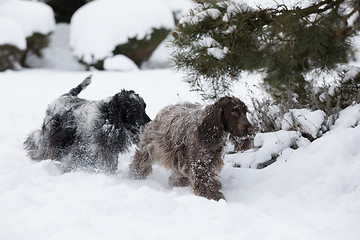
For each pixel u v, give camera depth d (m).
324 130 9.38
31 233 5.72
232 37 8.38
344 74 9.79
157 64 27.88
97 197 6.96
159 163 8.70
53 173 8.62
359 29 7.90
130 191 7.18
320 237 5.75
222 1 8.82
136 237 5.66
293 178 8.13
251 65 8.46
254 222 6.36
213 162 8.07
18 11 26.64
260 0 9.09
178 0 29.39
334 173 7.92
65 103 9.62
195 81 9.49
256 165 9.26
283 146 9.22
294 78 9.16
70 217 6.23
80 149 9.11
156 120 8.78
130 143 9.03
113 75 23.73
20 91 18.81
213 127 7.77
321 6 8.35
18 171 8.23
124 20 25.88
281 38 8.20
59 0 30.73
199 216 6.54
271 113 10.27
